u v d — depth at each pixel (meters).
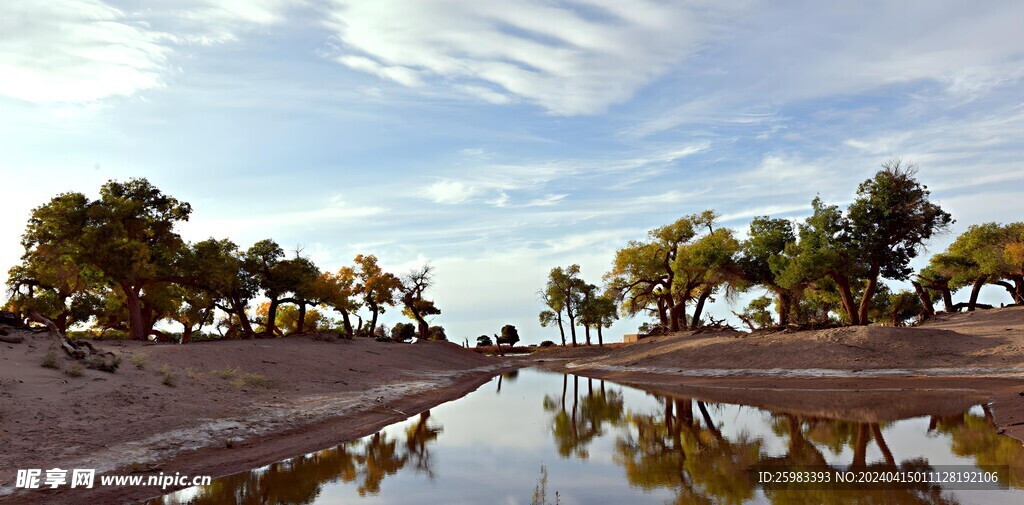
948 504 9.58
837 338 33.88
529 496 11.59
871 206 39.06
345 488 12.38
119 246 35.50
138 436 14.47
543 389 37.47
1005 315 42.59
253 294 48.44
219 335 59.56
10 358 17.69
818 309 61.31
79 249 35.38
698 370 38.47
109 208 37.25
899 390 23.69
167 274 41.91
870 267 40.50
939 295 67.00
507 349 107.06
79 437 13.46
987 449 13.27
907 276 40.53
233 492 11.95
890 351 30.66
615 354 61.44
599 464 14.54
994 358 26.94
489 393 35.16
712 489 11.43
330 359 35.19
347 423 20.12
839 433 16.31
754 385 29.92
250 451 15.10
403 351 51.84
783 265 43.59
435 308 74.88
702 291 62.88
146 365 20.95
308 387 25.52
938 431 15.59
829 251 38.59
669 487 11.80
